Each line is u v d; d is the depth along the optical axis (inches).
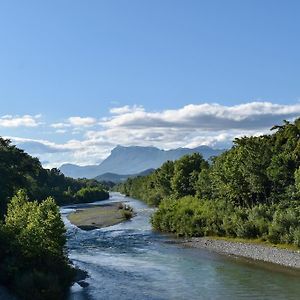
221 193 3663.9
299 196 2898.6
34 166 4296.3
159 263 2206.0
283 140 3661.4
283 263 2114.9
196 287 1701.5
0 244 1492.4
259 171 3309.5
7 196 3329.2
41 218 1624.0
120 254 2504.9
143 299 1531.7
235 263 2166.6
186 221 3324.3
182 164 5634.8
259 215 2915.8
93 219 4709.6
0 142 3978.8
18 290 1336.1
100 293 1600.6
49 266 1534.2
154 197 6919.3
